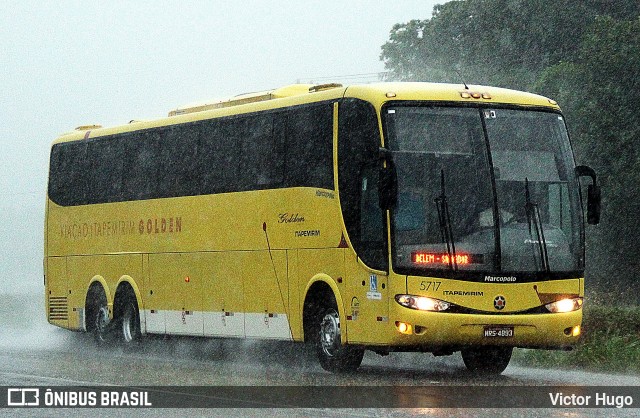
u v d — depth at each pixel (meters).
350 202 29.11
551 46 103.56
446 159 28.34
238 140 34.31
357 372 30.53
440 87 29.34
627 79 70.94
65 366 33.06
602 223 70.38
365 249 28.50
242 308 33.84
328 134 30.19
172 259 37.47
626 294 66.88
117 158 41.00
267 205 32.66
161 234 38.12
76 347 43.84
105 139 41.88
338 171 29.58
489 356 30.92
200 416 21.36
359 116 29.05
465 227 28.00
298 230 31.25
